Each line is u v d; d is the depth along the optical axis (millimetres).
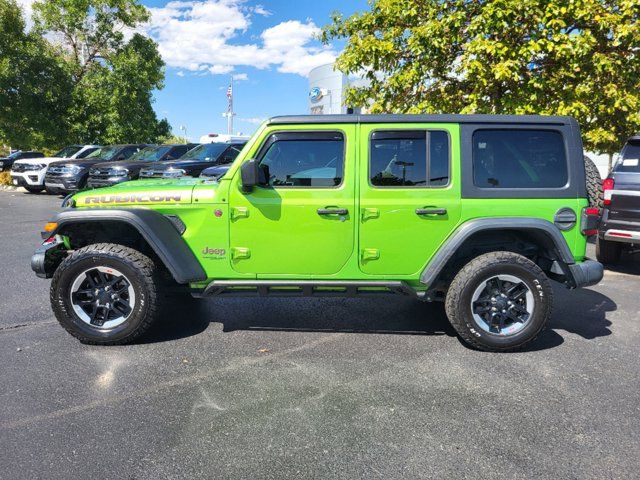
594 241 9211
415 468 2451
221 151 12508
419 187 3875
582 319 4734
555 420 2895
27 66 21156
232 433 2754
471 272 3797
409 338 4223
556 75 6820
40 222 10703
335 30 8039
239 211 3918
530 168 3902
